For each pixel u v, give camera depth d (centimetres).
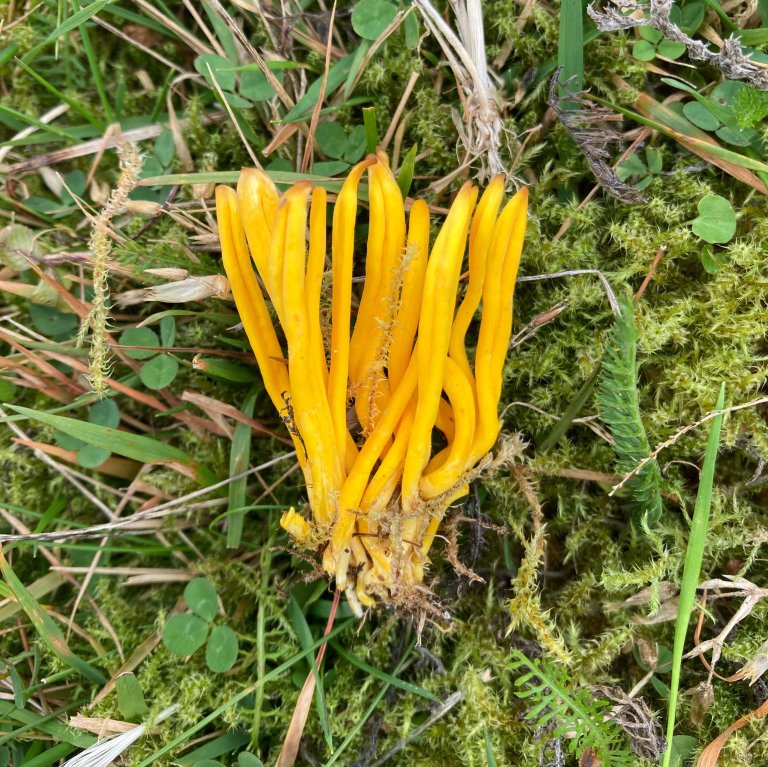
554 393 19
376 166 15
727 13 18
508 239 15
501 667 18
